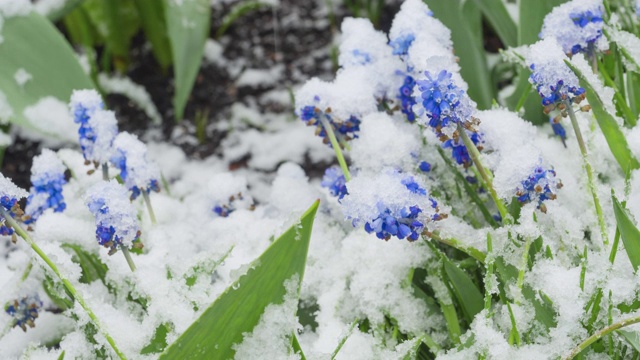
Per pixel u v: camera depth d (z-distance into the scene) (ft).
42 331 2.16
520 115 2.14
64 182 2.01
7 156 3.36
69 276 1.89
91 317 1.73
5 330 2.02
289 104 3.57
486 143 1.88
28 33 2.56
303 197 2.20
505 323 1.82
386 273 1.94
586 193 1.94
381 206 1.63
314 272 2.04
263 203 3.04
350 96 1.95
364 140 1.94
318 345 1.87
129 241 1.79
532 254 1.81
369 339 1.89
